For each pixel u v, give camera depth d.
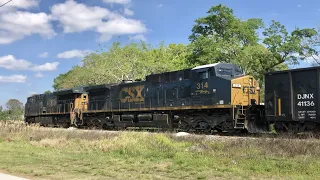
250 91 21.00
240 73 22.58
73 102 33.56
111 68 48.88
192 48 37.44
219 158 12.14
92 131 22.58
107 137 18.95
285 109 17.52
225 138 15.98
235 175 9.55
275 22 35.09
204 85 21.56
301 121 16.81
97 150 15.62
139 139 16.72
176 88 23.48
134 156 13.62
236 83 20.23
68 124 35.28
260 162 11.13
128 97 27.67
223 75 21.19
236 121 19.62
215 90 20.83
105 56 52.28
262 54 33.88
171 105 23.72
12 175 9.83
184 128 23.11
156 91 25.05
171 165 11.24
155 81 25.25
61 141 19.00
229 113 20.25
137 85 26.89
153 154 13.59
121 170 10.62
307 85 16.64
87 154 14.52
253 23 39.72
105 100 30.34
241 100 20.38
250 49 34.78
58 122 36.44
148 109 25.28
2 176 9.48
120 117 28.17
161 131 23.64
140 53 50.91
